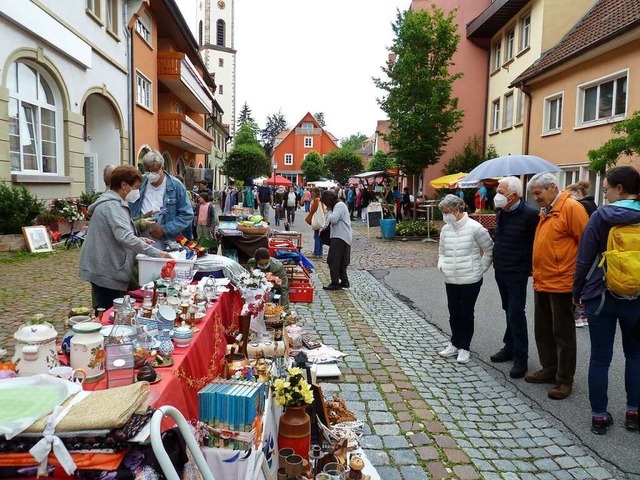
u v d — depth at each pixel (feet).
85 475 5.54
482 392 15.81
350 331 22.09
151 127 70.74
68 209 40.88
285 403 10.02
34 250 36.86
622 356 18.89
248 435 7.95
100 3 51.08
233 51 259.80
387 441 12.48
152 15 69.31
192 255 16.12
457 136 83.51
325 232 31.65
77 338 7.42
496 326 23.48
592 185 48.73
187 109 107.24
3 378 6.57
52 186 42.24
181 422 5.85
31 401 5.87
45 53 39.96
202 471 5.87
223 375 11.57
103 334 8.41
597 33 48.37
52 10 40.37
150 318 10.12
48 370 7.06
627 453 12.17
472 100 82.89
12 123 37.68
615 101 45.42
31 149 40.34
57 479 5.55
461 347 18.70
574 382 16.55
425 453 11.96
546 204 15.02
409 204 79.15
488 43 81.71
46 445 5.31
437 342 21.20
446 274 18.38
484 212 59.72
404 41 67.97
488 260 18.20
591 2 59.57
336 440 10.82
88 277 13.14
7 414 5.56
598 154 33.71
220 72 257.34
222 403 8.15
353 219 96.58
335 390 15.53
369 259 44.88
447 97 67.51
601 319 12.78
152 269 13.76
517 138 68.49
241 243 27.02
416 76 67.92
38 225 38.47
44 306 22.89
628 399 13.20
